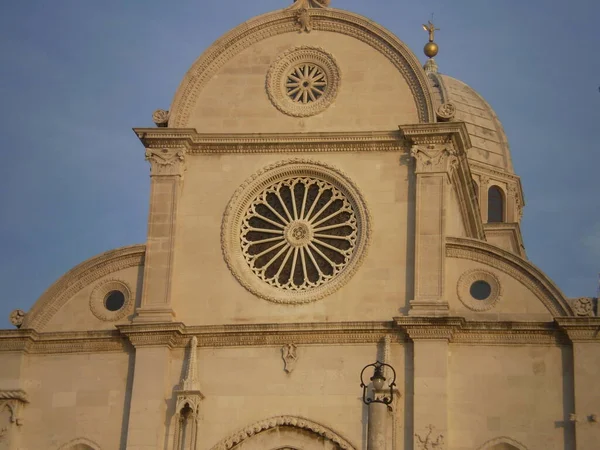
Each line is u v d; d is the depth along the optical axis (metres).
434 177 59.94
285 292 59.78
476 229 70.06
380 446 48.12
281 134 61.66
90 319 60.84
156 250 60.84
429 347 57.28
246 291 60.03
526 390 56.84
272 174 61.56
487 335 57.59
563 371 56.91
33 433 59.34
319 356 58.25
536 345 57.34
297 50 63.34
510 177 86.38
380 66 62.41
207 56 63.53
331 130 61.88
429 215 59.47
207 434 57.97
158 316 59.62
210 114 62.97
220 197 61.66
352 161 61.19
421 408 56.47
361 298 59.06
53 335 60.28
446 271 59.06
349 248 60.22
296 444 57.50
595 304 57.91
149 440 57.81
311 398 57.75
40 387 59.91
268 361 58.56
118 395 59.22
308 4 64.25
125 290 61.12
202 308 60.03
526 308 58.12
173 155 62.09
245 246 61.00
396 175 60.69
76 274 61.38
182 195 61.88
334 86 62.47
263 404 58.03
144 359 58.97
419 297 58.34
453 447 56.34
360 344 58.12
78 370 59.88
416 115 61.41
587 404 56.00
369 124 61.72
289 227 60.84
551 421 56.38
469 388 57.03
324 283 59.72
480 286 58.88
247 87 63.19
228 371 58.66
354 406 57.34
